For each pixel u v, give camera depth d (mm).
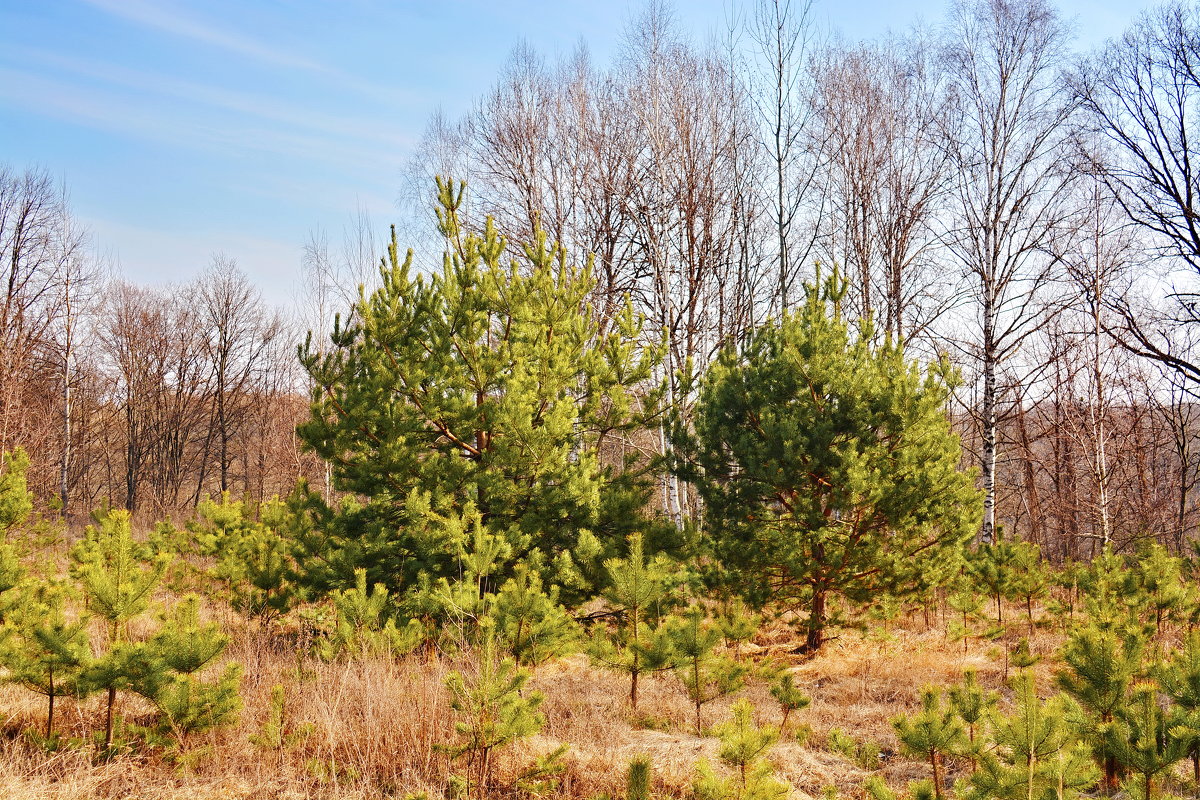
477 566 7109
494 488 8523
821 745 6234
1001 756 4020
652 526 9352
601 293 19406
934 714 4156
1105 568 10156
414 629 7062
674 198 18047
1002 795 3727
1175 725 3910
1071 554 21594
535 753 5602
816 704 7438
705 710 6922
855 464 8844
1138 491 21906
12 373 23156
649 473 10070
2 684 5188
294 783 4980
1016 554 10883
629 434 10469
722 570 9766
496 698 4797
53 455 25703
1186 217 18719
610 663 6527
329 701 5996
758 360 10492
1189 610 8516
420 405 8680
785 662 9625
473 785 4930
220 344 38250
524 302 9078
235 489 41688
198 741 5355
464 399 8961
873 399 9398
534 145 20391
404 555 8648
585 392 9828
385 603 7883
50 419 26422
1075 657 4527
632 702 6852
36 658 5203
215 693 5156
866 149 18516
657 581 6789
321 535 9422
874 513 9227
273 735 5352
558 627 6598
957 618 11328
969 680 4348
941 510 9258
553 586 7828
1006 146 16594
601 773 5312
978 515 9609
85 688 4914
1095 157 17219
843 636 10695
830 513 9891
